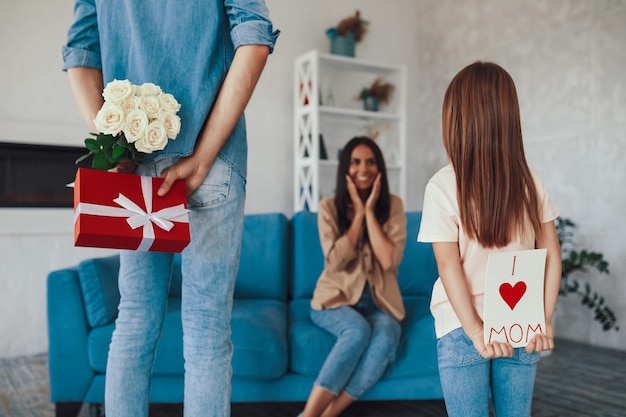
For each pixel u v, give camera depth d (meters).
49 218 3.62
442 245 1.26
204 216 1.23
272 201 4.57
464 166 1.26
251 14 1.20
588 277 3.86
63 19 3.73
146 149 1.10
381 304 2.26
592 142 3.86
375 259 2.29
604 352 3.57
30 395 2.62
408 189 5.29
